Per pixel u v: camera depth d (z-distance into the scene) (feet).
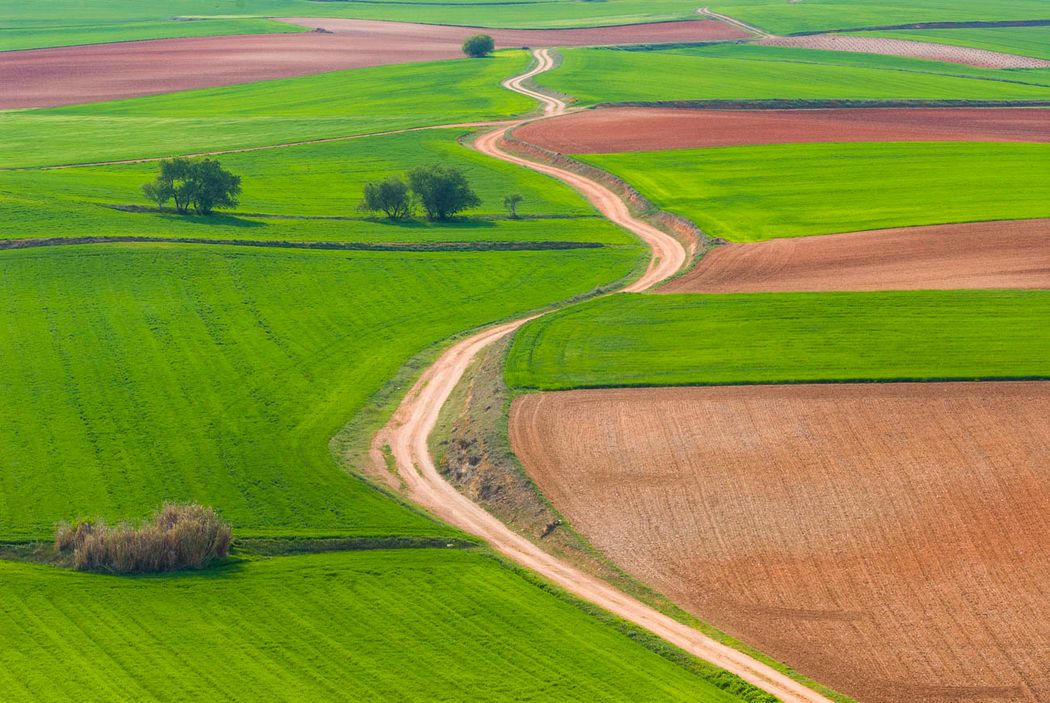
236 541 194.08
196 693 147.54
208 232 391.24
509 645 159.84
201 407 253.65
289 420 248.93
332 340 299.79
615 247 395.14
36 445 231.91
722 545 185.57
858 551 180.86
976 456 205.98
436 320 318.24
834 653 158.40
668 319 290.97
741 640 162.20
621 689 149.38
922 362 250.78
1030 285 313.32
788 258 356.59
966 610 165.48
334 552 191.72
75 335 293.43
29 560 189.26
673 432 222.07
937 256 349.20
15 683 149.07
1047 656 155.02
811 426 220.84
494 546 193.67
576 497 202.69
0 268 339.98
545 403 238.89
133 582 177.68
